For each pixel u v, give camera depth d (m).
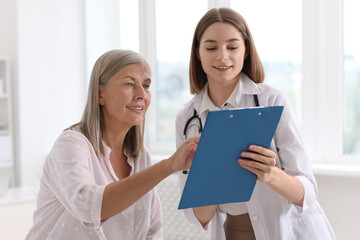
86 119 1.51
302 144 1.54
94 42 4.96
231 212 1.61
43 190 1.53
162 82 4.31
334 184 2.96
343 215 2.94
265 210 1.56
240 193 1.29
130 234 1.54
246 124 1.16
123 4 4.61
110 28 4.76
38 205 1.57
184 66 4.15
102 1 4.83
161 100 4.33
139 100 1.46
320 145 3.29
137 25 4.49
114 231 1.51
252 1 3.55
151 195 1.61
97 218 1.25
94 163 1.48
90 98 1.49
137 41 4.50
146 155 1.69
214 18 1.53
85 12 5.05
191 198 1.21
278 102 1.58
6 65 4.79
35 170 4.85
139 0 4.40
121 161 1.63
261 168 1.24
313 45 3.27
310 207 1.59
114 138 1.56
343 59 3.20
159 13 4.29
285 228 1.55
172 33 4.21
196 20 4.05
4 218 3.01
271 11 3.46
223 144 1.16
